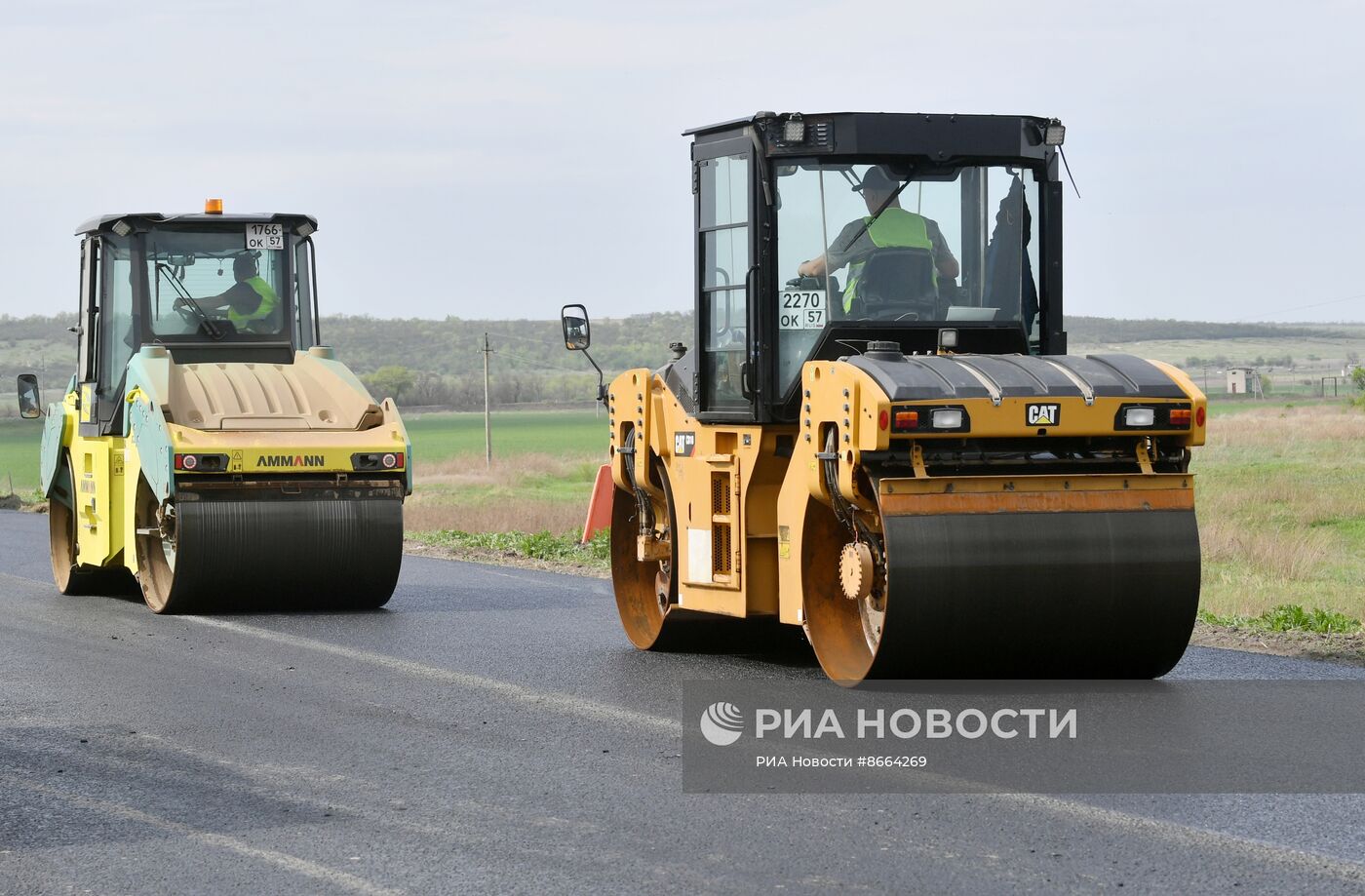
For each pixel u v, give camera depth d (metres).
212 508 39.97
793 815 20.06
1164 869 17.50
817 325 30.20
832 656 28.58
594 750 24.03
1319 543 55.44
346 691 29.44
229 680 30.97
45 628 38.88
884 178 30.42
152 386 41.16
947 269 30.69
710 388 32.00
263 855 18.92
